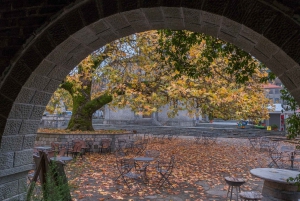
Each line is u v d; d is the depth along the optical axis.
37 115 3.32
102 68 12.04
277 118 32.00
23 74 2.81
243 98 11.30
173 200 6.62
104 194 6.90
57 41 2.74
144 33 10.71
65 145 12.41
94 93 16.89
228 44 5.45
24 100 2.97
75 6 2.66
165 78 11.73
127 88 12.41
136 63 12.49
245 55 5.39
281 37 2.21
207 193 7.27
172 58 5.96
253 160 12.67
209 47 5.74
